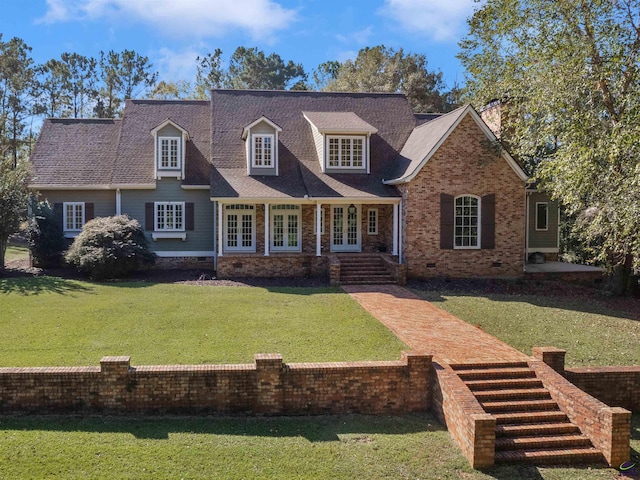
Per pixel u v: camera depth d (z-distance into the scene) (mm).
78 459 8508
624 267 22031
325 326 15383
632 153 15938
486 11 22609
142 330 14805
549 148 24844
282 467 8617
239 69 65938
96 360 12297
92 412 10305
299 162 27078
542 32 20141
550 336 15219
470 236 24469
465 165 24109
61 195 26375
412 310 17656
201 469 8430
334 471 8594
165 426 9938
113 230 23125
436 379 10938
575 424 10188
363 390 10969
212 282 22547
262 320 16000
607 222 17938
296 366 10781
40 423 9852
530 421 10359
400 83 51156
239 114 29062
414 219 23938
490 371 11492
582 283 24969
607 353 13922
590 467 9305
